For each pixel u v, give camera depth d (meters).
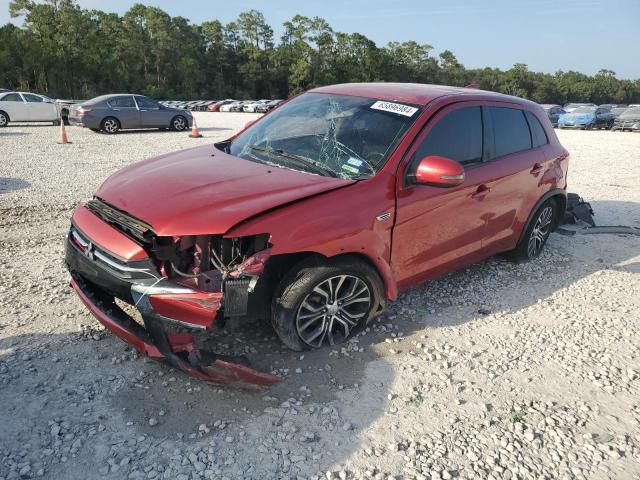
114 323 3.10
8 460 2.54
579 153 15.06
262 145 4.20
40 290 4.33
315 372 3.39
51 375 3.21
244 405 3.05
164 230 2.95
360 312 3.73
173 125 19.73
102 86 72.62
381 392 3.26
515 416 3.13
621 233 6.89
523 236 5.29
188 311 2.89
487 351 3.83
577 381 3.53
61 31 72.12
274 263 3.30
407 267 3.96
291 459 2.67
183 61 83.62
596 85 128.00
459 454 2.79
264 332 3.78
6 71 62.06
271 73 94.50
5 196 7.56
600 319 4.44
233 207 3.09
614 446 2.94
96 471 2.52
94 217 3.36
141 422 2.86
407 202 3.72
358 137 3.92
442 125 4.05
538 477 2.67
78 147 13.83
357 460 2.70
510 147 4.78
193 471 2.56
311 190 3.35
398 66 104.50
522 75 117.50
